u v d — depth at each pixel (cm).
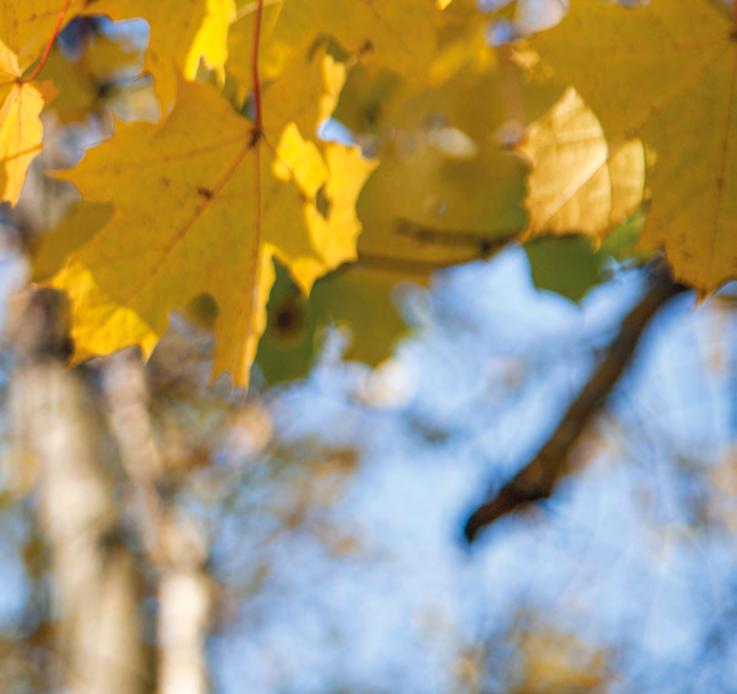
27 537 352
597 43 112
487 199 147
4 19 113
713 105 112
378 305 162
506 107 139
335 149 115
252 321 115
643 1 112
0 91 114
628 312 147
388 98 142
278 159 115
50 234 139
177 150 114
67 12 114
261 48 114
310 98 115
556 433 145
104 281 114
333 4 114
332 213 115
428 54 114
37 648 348
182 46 114
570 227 112
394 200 148
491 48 133
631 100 112
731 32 112
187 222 115
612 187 112
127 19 114
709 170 112
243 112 123
